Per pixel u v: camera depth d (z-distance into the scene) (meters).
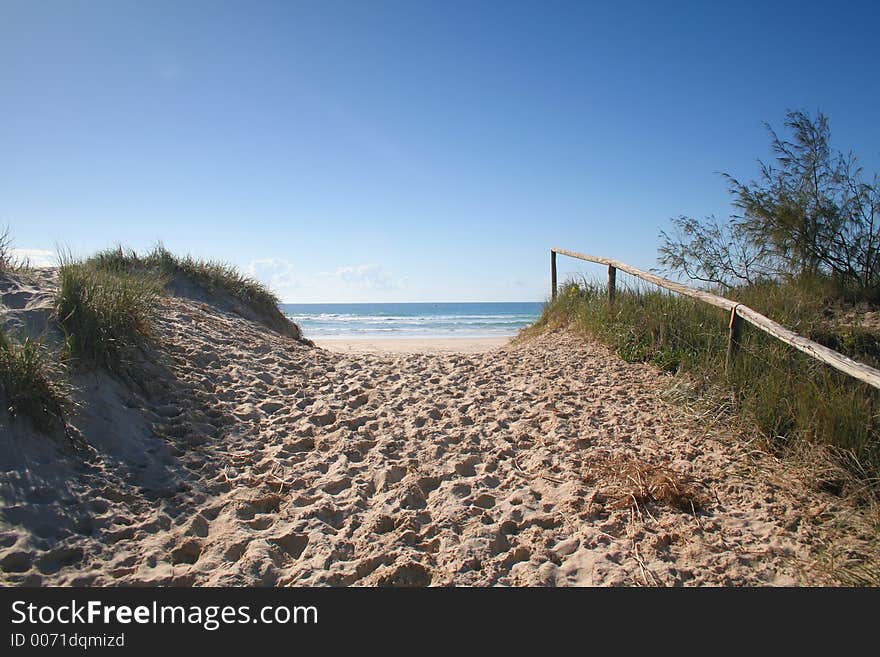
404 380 6.86
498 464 4.62
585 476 4.32
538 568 3.25
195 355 6.15
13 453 3.53
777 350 5.88
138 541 3.30
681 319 7.50
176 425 4.74
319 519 3.74
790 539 3.43
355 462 4.62
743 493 3.98
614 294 8.95
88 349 4.86
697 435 4.97
